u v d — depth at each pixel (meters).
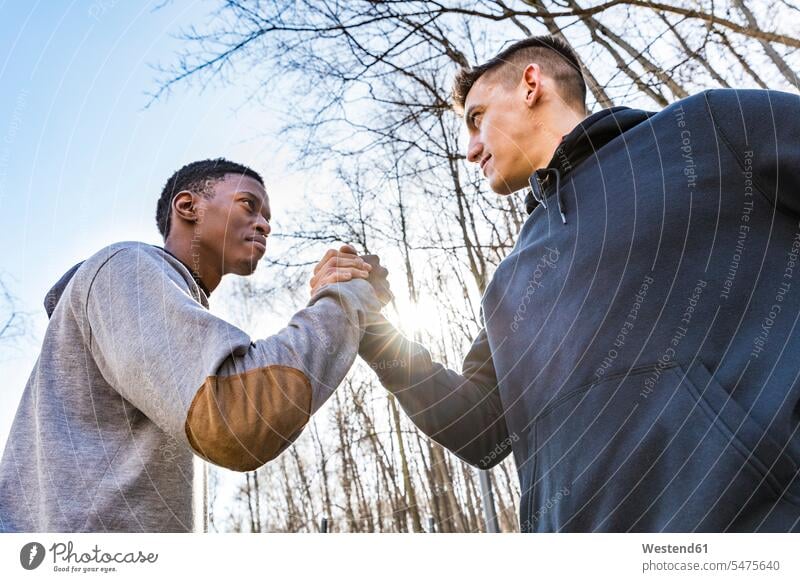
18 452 1.31
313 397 1.25
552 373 1.53
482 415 1.83
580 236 1.61
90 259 1.38
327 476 4.35
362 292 1.50
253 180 1.69
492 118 1.97
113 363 1.26
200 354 1.20
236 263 1.64
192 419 1.16
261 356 1.22
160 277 1.31
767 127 1.47
